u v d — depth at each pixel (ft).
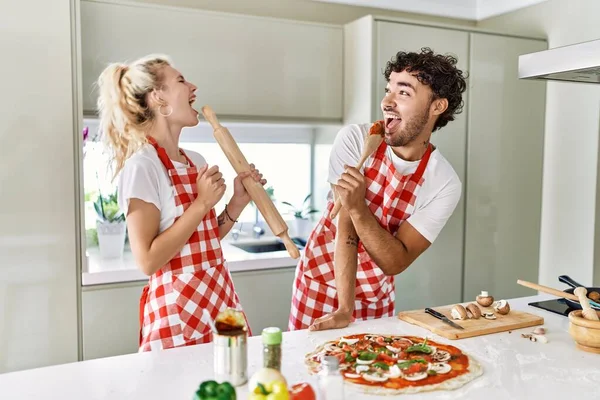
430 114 5.92
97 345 8.03
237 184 6.27
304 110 9.67
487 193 10.38
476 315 5.49
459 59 9.90
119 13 8.25
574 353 4.72
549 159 10.77
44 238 7.67
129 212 5.42
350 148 6.39
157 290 5.65
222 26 8.92
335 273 5.85
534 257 10.96
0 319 7.53
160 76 5.75
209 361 4.51
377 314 6.59
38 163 7.57
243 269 8.86
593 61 5.15
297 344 4.86
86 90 8.16
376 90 9.24
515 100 10.46
